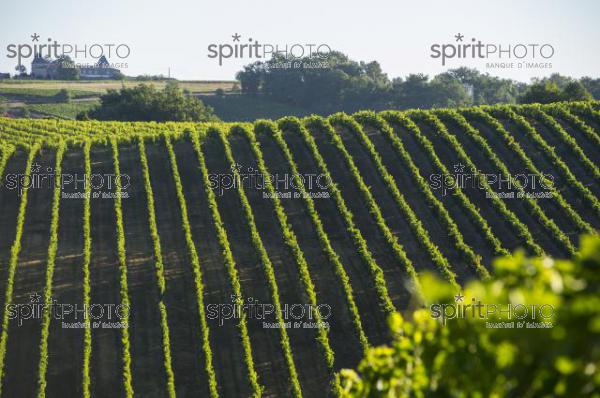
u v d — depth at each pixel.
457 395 12.45
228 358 63.22
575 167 93.62
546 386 10.64
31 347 63.12
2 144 99.75
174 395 58.34
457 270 75.44
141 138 98.56
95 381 59.97
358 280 72.94
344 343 65.00
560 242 78.12
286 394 59.94
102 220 81.94
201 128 120.19
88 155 94.12
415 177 88.31
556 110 104.62
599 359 9.77
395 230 81.25
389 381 16.14
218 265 74.50
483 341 12.07
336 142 95.88
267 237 79.50
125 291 67.75
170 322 66.75
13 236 78.81
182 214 81.38
